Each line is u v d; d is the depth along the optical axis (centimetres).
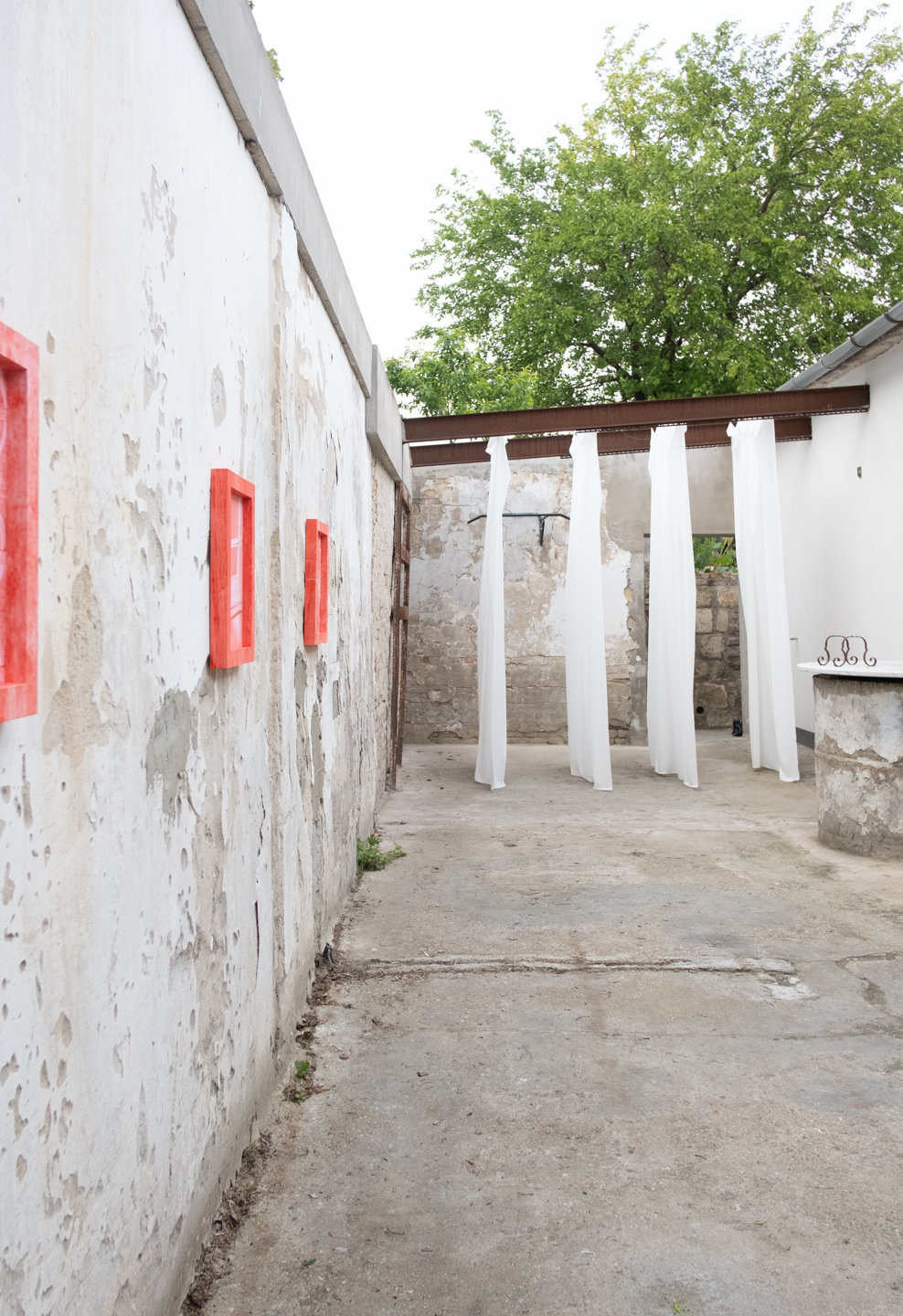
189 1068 169
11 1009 98
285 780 257
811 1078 263
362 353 447
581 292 1542
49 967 108
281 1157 221
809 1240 192
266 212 238
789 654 764
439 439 750
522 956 359
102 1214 125
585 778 777
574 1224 197
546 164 1680
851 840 518
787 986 330
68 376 114
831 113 1526
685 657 745
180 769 162
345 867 422
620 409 747
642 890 448
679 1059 275
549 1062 273
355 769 459
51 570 109
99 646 124
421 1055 277
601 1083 260
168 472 155
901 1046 283
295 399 275
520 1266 183
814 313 1477
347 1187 209
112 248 129
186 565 166
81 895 118
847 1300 175
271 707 243
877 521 759
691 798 696
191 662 169
